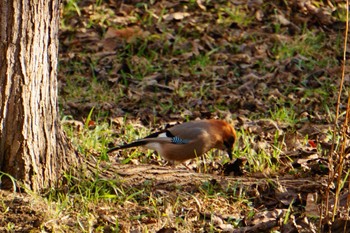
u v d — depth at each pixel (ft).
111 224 33.94
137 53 62.39
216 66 59.93
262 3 69.46
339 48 62.69
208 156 45.37
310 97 54.80
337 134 46.32
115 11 69.05
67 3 68.28
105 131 47.24
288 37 64.54
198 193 37.22
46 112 35.60
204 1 69.97
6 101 34.63
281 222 33.63
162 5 69.77
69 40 64.23
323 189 37.42
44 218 33.30
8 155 35.06
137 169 38.93
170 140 42.29
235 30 65.67
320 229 32.24
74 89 56.54
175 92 56.03
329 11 68.33
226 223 34.55
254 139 46.98
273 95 55.06
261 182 38.19
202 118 52.03
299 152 43.37
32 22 34.35
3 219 33.17
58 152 36.37
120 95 55.67
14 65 34.37
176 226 34.04
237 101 54.08
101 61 61.00
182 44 63.10
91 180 37.01
